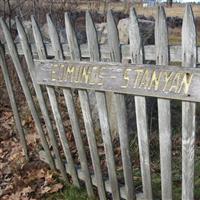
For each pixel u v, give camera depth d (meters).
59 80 1.62
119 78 1.38
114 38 1.37
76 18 4.03
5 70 2.08
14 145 2.37
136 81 1.33
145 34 2.23
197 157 2.07
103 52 1.44
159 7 1.20
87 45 1.49
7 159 2.21
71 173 1.89
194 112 1.21
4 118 2.73
